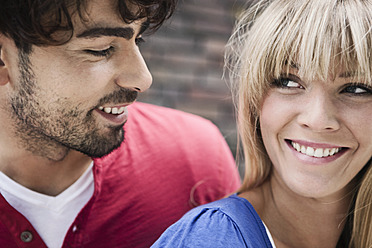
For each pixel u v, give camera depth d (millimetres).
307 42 971
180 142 1552
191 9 2809
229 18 2924
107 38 1093
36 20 1043
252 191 1144
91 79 1126
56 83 1127
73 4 1036
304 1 1013
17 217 1233
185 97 2812
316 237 1136
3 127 1207
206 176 1549
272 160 1103
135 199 1395
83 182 1317
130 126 1510
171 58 2770
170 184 1467
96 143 1212
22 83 1147
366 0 987
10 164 1243
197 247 923
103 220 1339
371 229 1127
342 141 1007
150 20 1191
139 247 1388
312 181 1039
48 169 1253
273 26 1041
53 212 1283
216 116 2896
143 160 1450
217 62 2896
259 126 1144
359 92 994
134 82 1156
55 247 1287
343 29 954
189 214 1009
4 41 1124
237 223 963
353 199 1136
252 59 1079
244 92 1136
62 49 1099
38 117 1169
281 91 1037
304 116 1003
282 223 1127
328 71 972
